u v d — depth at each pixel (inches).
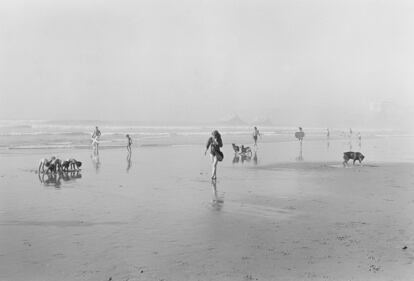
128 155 1280.8
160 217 415.2
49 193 560.7
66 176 756.6
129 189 603.5
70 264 276.2
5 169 856.3
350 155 1015.0
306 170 879.1
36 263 277.7
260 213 436.5
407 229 370.0
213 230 364.8
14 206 467.2
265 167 941.8
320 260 287.3
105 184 654.5
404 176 767.1
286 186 639.8
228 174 802.8
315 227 376.8
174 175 784.3
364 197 537.3
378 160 1136.8
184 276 256.8
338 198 529.7
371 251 307.7
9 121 7455.7
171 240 332.8
